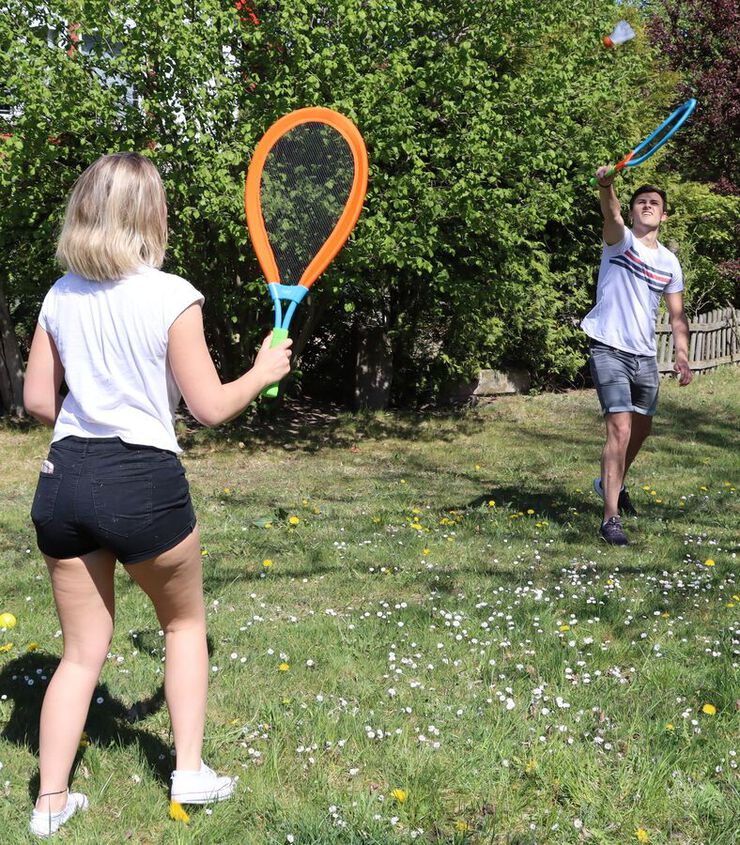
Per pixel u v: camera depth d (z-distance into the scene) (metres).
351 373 13.88
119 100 9.41
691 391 13.64
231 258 10.71
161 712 3.49
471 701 3.57
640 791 2.88
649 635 4.30
